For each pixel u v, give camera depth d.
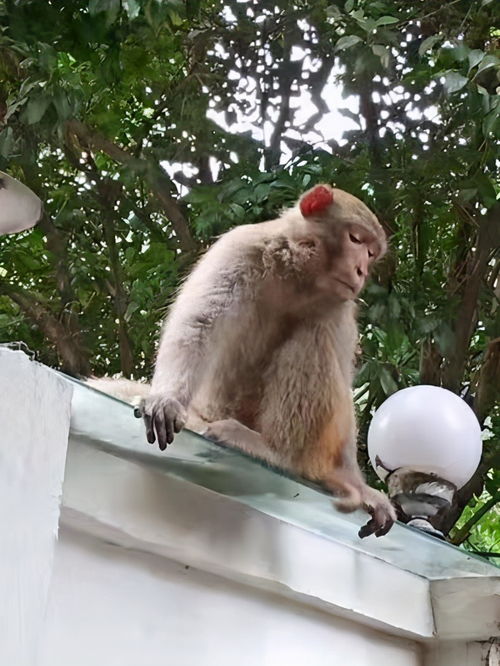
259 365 5.08
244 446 4.55
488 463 8.95
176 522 3.36
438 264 9.49
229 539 3.62
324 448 4.85
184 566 3.48
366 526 4.20
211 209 7.79
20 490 2.49
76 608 3.01
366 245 5.14
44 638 2.87
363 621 4.39
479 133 8.46
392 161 8.64
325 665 4.17
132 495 3.20
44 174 9.35
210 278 4.88
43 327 9.05
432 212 8.73
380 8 8.06
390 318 7.89
